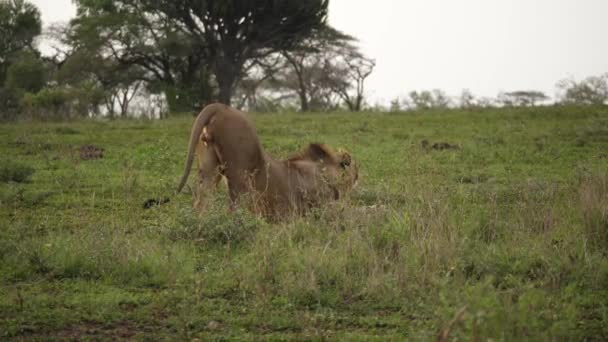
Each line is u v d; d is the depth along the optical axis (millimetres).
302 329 8352
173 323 8375
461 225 11680
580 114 35531
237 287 9516
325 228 11594
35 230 12227
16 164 18359
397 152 23375
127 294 9258
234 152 12406
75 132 31438
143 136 29156
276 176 12891
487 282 7762
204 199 12523
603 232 11398
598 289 9500
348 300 9234
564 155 22797
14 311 8641
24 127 33344
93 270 10047
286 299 9070
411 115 38531
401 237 10891
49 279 9820
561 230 11555
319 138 27891
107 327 8336
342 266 9938
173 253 10445
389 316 8734
